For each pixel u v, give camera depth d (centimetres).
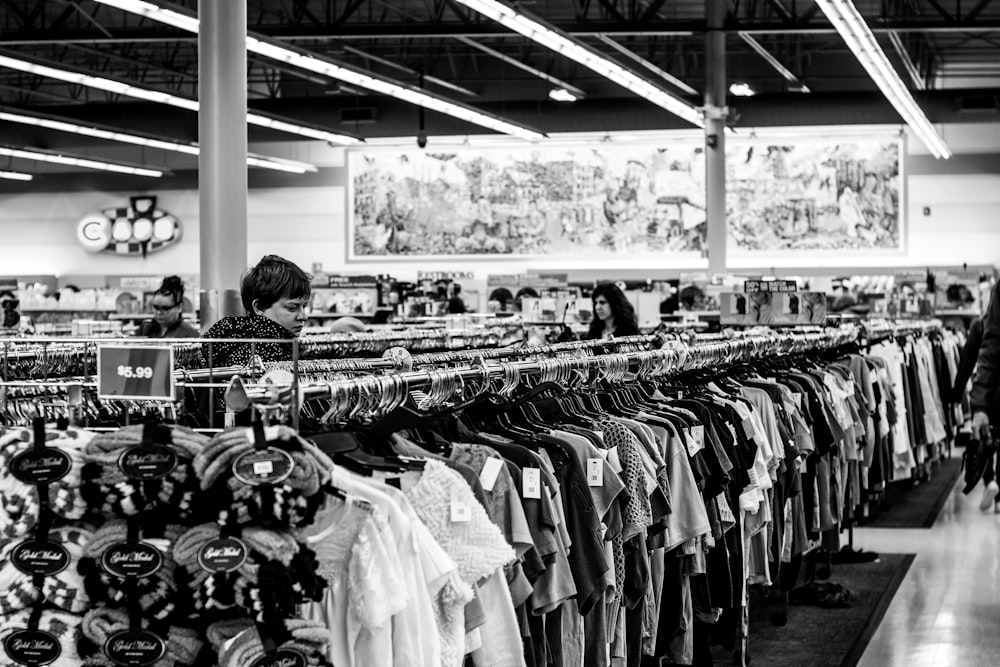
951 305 1755
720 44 1772
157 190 2528
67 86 2397
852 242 2334
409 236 2442
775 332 898
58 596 270
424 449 337
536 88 2342
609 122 2316
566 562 359
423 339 838
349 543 267
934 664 581
